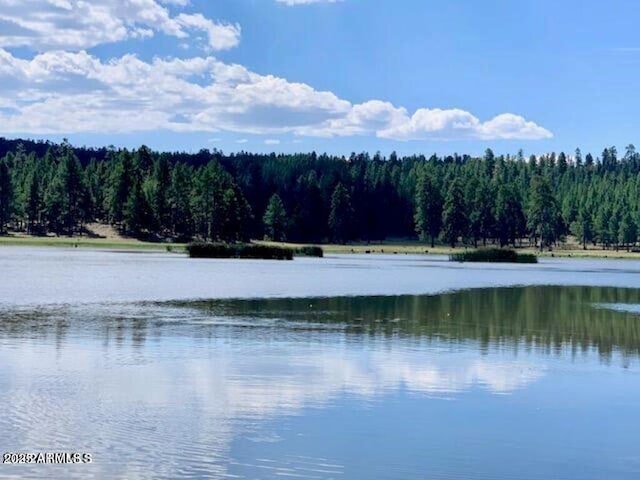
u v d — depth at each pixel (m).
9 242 155.50
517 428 20.67
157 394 23.47
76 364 27.81
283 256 127.12
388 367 28.30
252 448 18.50
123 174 185.38
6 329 35.78
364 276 82.44
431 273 92.12
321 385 25.09
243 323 39.88
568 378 27.05
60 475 16.56
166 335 35.06
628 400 23.91
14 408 21.48
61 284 60.97
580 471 17.56
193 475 16.72
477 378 26.75
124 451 18.09
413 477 16.95
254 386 24.75
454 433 20.11
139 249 151.25
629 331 39.50
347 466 17.48
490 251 138.25
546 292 65.12
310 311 46.12
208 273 80.94
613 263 148.50
